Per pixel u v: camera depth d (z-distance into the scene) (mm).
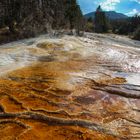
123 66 19781
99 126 9711
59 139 8906
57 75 16281
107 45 33000
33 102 11945
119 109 11453
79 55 23500
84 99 12484
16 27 36688
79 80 15352
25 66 18766
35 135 9125
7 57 21469
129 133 9406
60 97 12625
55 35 37656
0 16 35219
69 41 30391
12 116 10430
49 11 43969
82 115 10719
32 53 23391
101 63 20469
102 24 91125
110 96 13008
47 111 10852
